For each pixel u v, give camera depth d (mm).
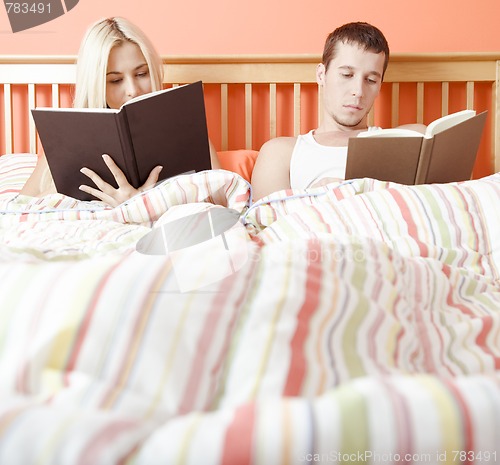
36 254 791
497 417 362
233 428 347
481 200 1034
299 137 1784
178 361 483
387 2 2061
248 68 1945
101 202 1357
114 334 483
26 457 331
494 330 704
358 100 1693
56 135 1319
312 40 2070
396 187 1089
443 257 933
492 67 1957
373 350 566
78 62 1694
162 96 1296
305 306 575
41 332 475
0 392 421
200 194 1160
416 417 350
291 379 472
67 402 421
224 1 2057
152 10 2053
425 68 1951
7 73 1939
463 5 2062
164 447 342
